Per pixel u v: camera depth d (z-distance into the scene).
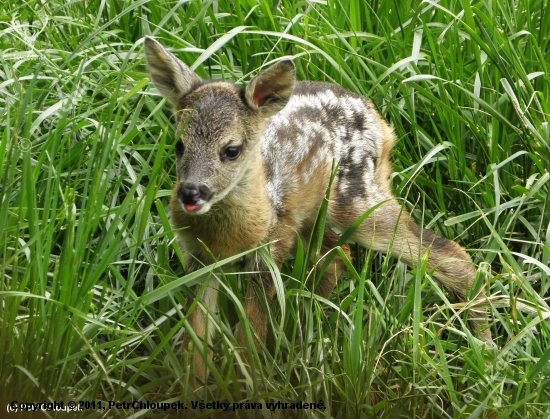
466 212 10.81
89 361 8.35
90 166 8.16
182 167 8.95
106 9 12.27
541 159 10.69
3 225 7.90
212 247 9.37
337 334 8.80
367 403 8.39
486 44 11.03
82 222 7.91
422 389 8.29
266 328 9.38
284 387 8.40
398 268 10.07
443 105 10.62
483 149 10.95
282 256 9.83
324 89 10.42
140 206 9.39
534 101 10.91
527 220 10.73
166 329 9.27
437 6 10.86
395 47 11.28
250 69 11.11
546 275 9.64
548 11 11.33
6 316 7.86
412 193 10.91
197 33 11.32
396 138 10.84
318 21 11.54
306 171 9.94
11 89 10.81
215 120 9.00
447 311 9.43
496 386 8.22
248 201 9.23
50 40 11.61
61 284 7.79
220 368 8.80
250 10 11.27
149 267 9.84
